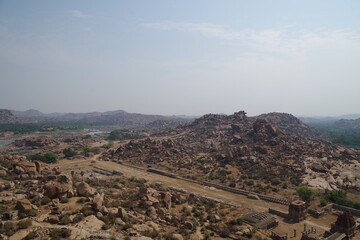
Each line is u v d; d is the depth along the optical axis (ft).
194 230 176.14
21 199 176.45
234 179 367.45
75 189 208.13
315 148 452.35
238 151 453.99
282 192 312.29
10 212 149.38
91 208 169.48
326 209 258.78
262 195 300.61
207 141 633.61
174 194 253.03
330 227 220.23
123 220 163.94
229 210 249.75
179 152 536.83
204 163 451.53
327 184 329.72
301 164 379.55
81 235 133.18
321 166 368.48
